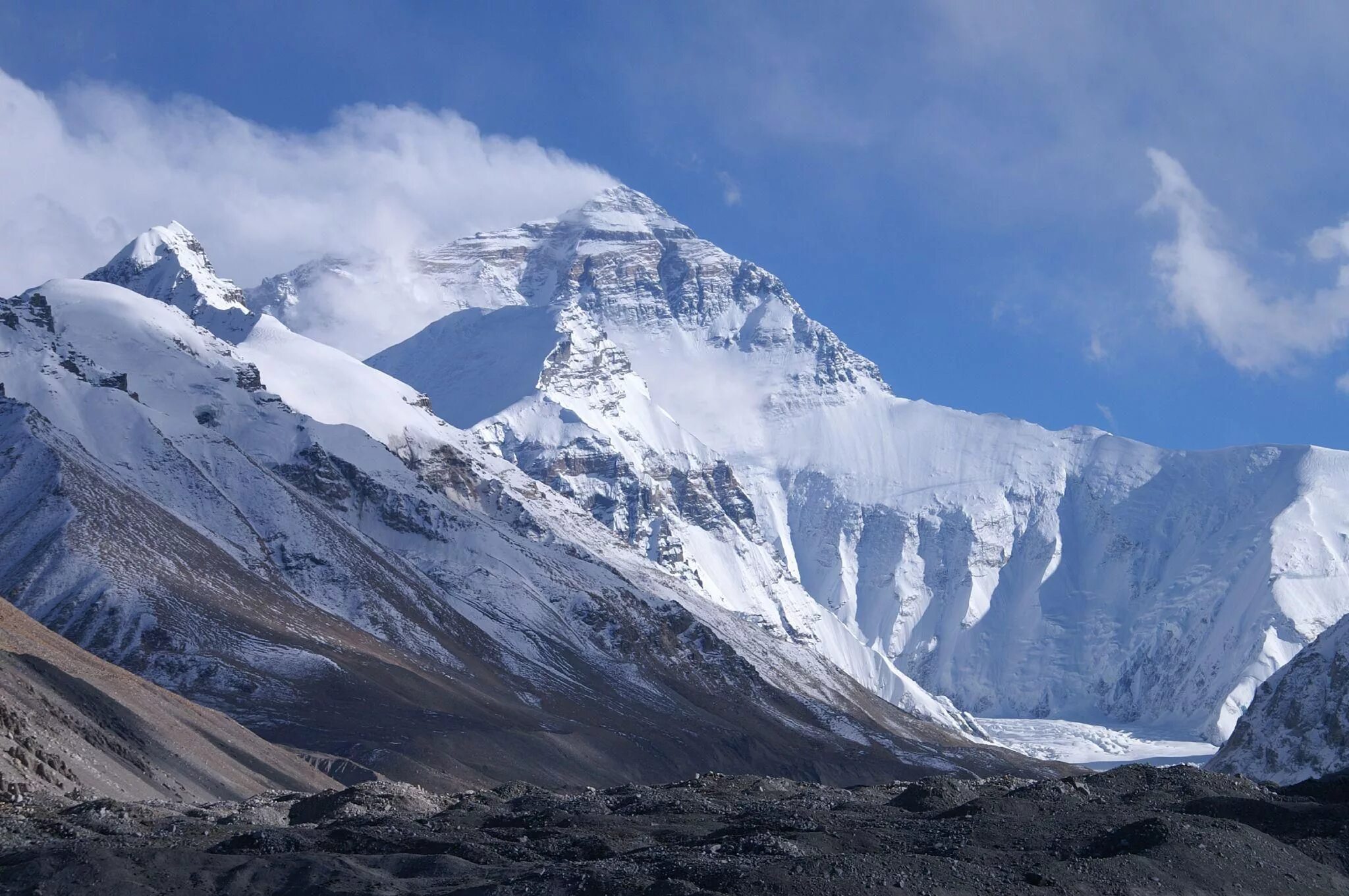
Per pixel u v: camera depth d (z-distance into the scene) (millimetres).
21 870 74312
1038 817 87062
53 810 95312
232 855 80188
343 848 85250
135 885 73188
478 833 89062
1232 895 76062
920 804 96938
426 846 85250
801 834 83250
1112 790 93812
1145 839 80375
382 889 73312
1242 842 80688
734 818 93250
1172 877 76438
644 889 71438
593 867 75938
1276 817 87625
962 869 74750
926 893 71938
